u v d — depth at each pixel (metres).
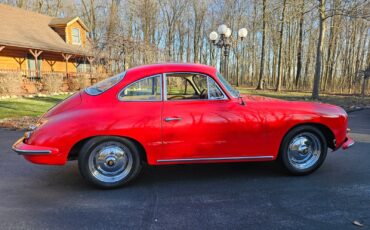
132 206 3.29
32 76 18.69
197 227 2.84
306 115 4.08
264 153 4.04
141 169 4.21
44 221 2.96
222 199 3.46
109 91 3.76
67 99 3.96
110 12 36.50
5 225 2.88
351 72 31.27
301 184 3.91
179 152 3.81
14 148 3.66
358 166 4.63
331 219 2.97
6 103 12.94
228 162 4.39
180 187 3.84
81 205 3.32
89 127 3.56
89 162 3.69
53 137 3.53
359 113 11.34
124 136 3.67
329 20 28.75
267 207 3.25
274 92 24.86
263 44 28.00
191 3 44.59
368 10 15.51
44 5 37.03
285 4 19.02
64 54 21.88
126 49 15.12
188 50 46.47
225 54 14.95
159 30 43.50
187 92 4.06
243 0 40.47
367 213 3.10
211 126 3.82
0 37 17.30
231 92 4.01
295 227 2.83
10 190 3.75
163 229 2.81
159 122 3.71
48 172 4.42
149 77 3.83
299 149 4.18
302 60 34.84
